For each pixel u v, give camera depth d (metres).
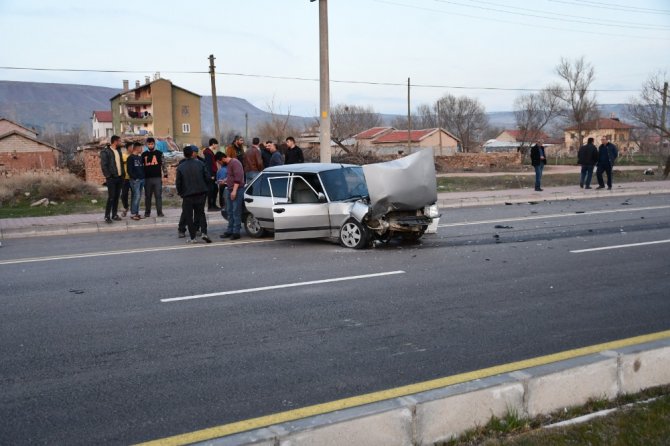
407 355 5.48
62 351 5.77
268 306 7.23
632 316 6.54
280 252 10.95
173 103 84.69
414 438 3.74
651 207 17.28
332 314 6.84
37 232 14.14
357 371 5.12
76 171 32.84
